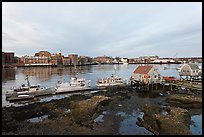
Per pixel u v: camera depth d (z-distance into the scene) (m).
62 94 45.81
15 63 157.00
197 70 50.44
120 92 44.62
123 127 23.00
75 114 27.09
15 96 38.44
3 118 25.91
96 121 25.09
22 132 21.09
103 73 103.88
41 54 189.38
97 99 36.12
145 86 46.88
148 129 22.16
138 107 31.78
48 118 25.66
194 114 27.80
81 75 91.12
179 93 41.53
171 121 22.92
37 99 39.78
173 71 118.12
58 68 149.00
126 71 122.62
